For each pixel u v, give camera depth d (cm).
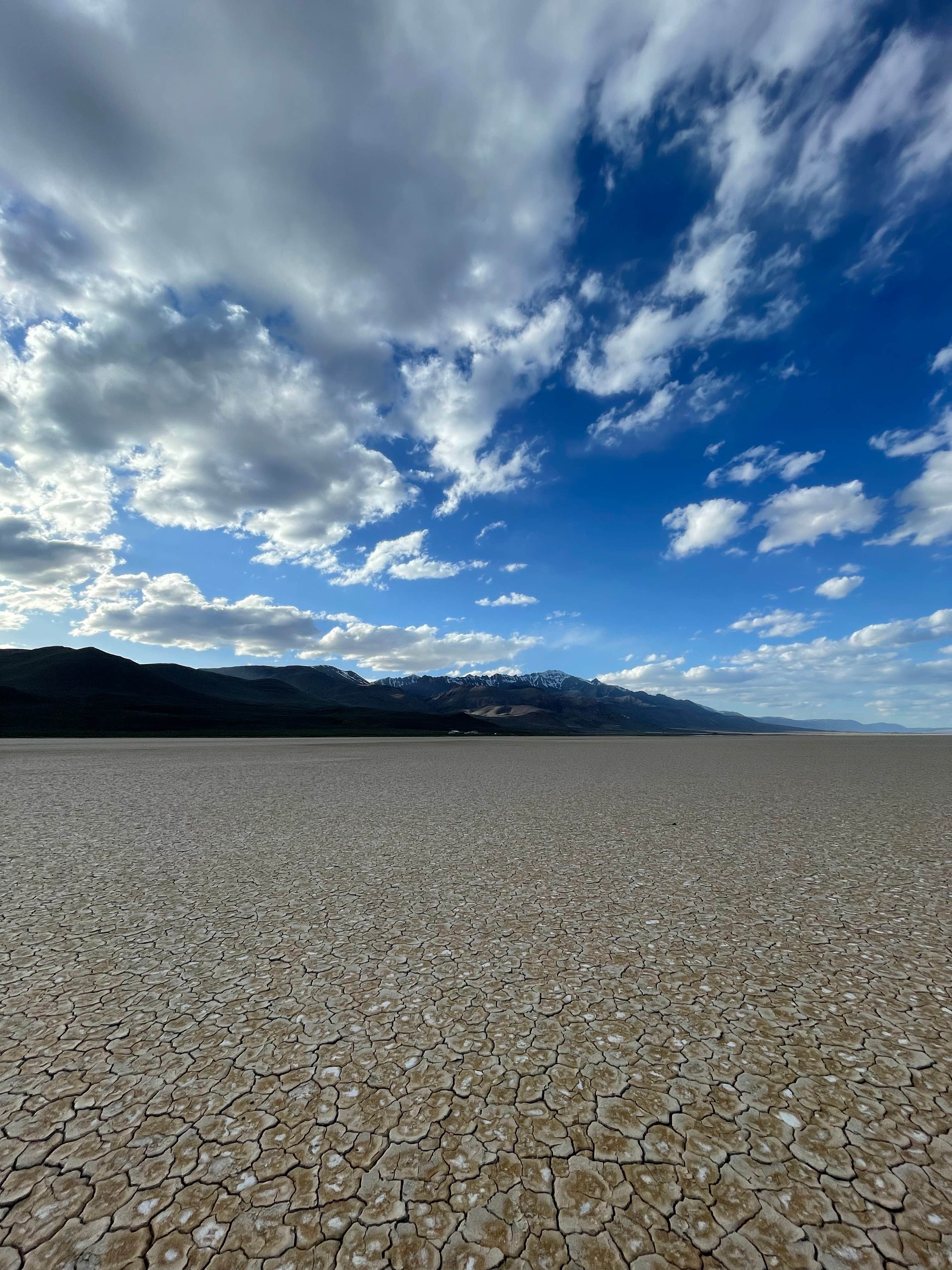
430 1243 256
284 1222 267
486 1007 468
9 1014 456
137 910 711
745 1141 315
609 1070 380
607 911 704
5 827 1273
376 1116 337
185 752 4378
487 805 1609
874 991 491
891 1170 294
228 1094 356
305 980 518
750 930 638
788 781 2230
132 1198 280
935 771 2695
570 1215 271
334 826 1281
